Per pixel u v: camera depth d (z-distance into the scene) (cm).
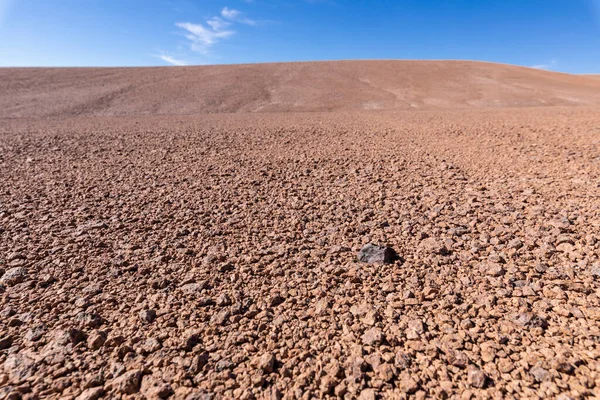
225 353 234
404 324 255
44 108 2450
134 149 854
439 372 212
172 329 257
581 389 193
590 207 427
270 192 552
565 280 294
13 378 215
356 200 513
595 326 240
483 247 362
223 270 336
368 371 217
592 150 684
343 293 296
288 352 233
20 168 686
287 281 316
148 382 212
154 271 335
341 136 1003
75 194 541
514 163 657
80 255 363
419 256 352
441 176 604
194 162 730
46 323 264
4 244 385
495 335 238
